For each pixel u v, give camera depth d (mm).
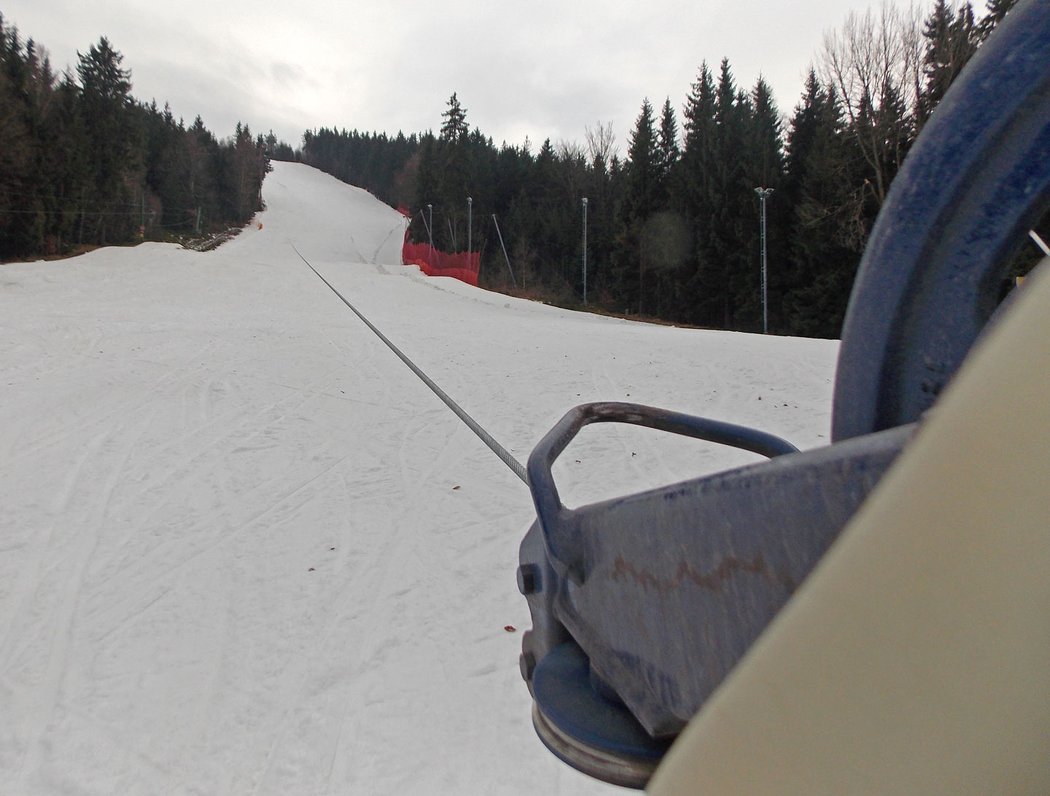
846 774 412
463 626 4102
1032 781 349
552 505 1087
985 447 355
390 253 86688
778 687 459
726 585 629
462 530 5469
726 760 496
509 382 11141
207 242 72562
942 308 685
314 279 37250
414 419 8984
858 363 756
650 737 843
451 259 57906
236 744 3193
